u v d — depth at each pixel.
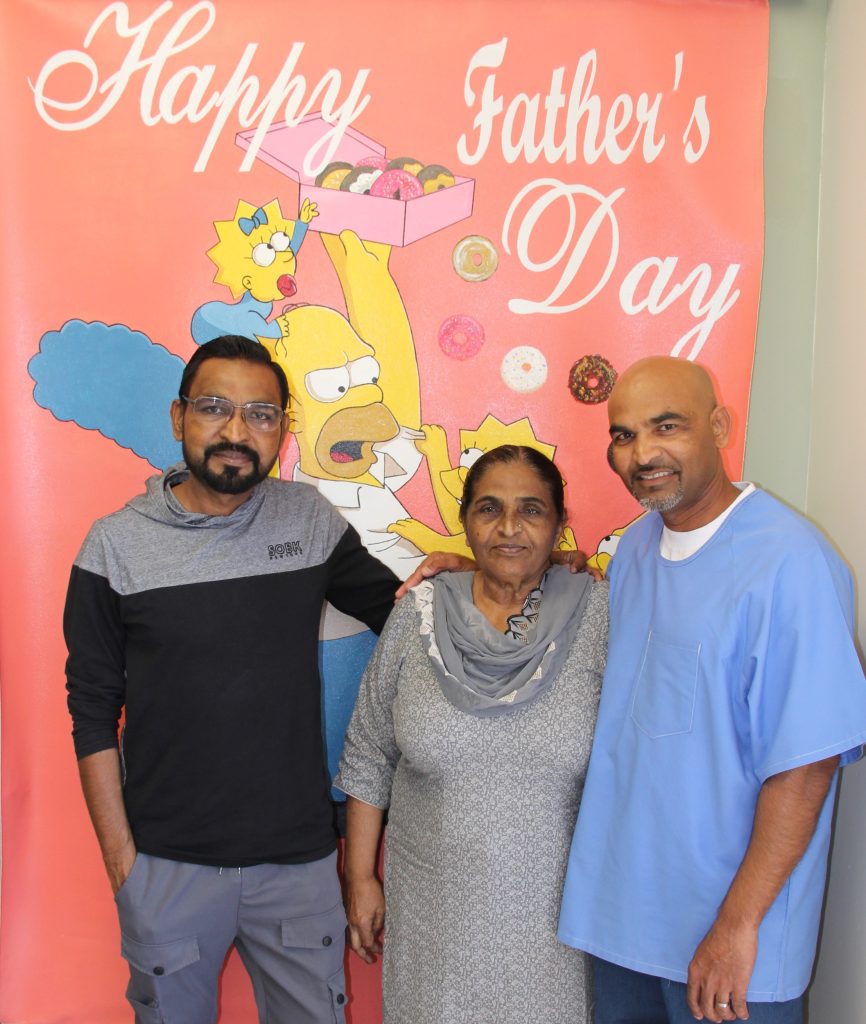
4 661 1.80
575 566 1.66
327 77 1.82
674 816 1.33
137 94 1.79
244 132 1.81
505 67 1.84
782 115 1.91
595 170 1.86
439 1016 1.38
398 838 1.50
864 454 1.69
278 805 1.48
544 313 1.87
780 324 1.93
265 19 1.80
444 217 1.85
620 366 1.88
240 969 1.92
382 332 1.86
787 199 1.92
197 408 1.45
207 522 1.50
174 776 1.46
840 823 1.71
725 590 1.33
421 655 1.50
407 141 1.84
